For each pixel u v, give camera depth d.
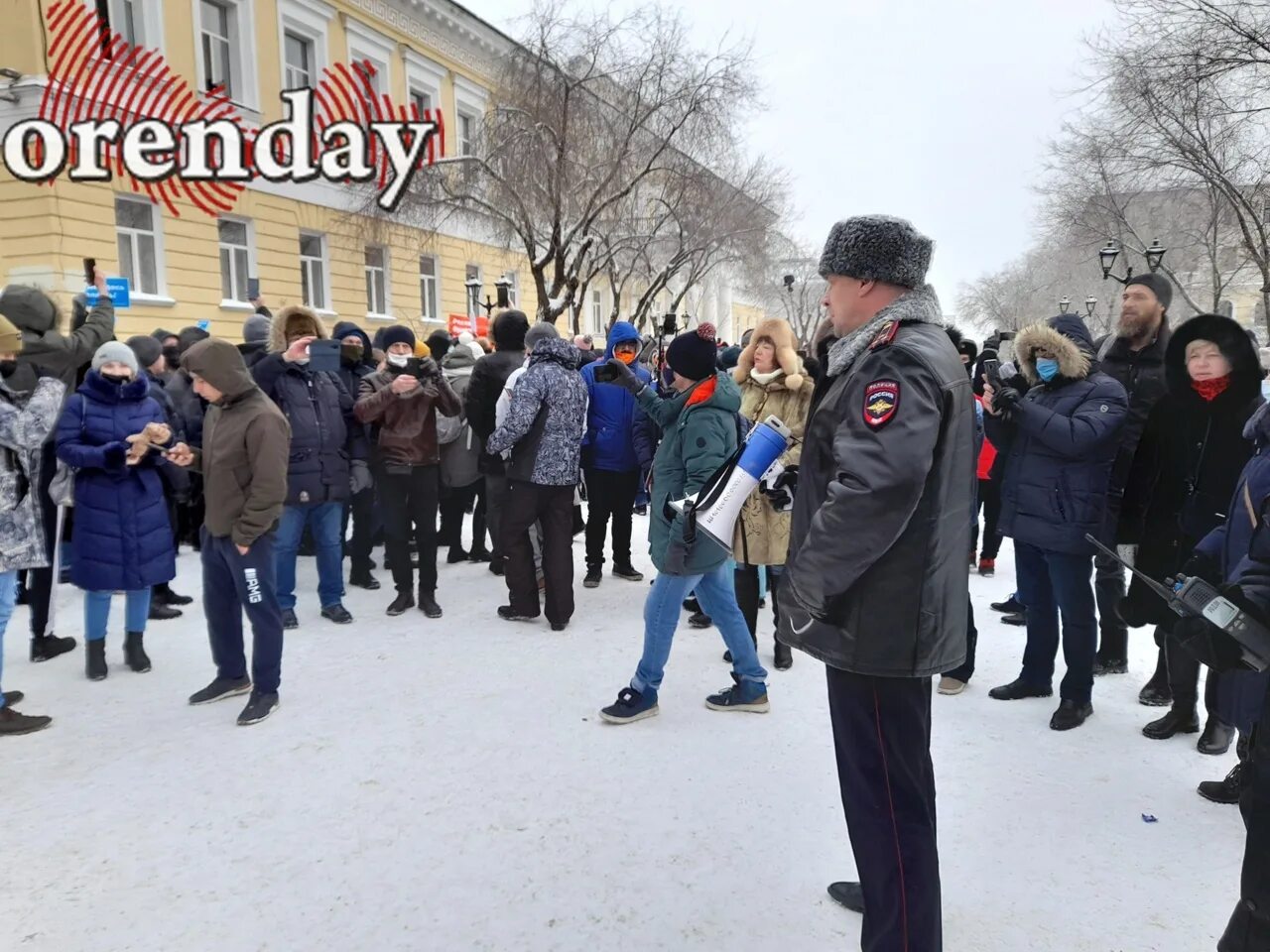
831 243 1.94
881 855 1.84
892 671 1.80
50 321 4.33
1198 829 2.65
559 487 4.68
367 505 5.66
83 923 2.22
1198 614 1.82
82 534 3.88
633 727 3.43
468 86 22.25
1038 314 35.81
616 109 15.93
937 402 1.75
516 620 4.94
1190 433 3.09
